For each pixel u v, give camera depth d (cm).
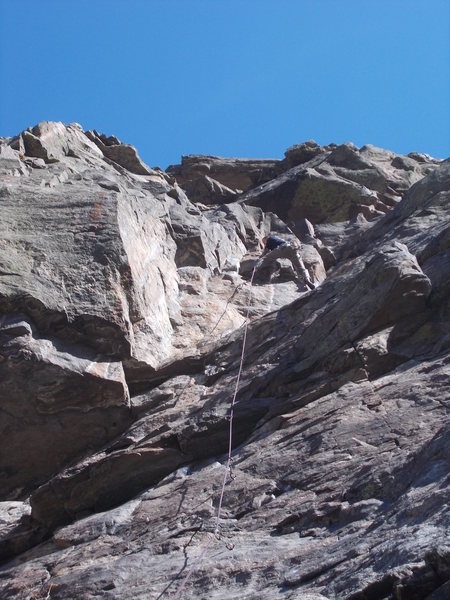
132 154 2305
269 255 1834
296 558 740
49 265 1356
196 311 1541
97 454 1150
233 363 1273
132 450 1088
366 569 629
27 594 889
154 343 1358
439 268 1176
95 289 1338
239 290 1680
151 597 771
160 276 1558
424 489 727
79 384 1242
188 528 880
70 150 2066
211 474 980
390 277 1131
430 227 1575
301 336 1191
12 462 1244
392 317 1111
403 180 2442
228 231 2077
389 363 1054
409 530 652
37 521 1080
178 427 1123
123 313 1317
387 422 914
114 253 1390
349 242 2048
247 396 1133
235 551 801
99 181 1744
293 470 905
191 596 748
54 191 1529
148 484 1066
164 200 1977
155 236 1648
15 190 1509
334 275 1633
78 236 1414
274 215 2322
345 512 784
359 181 2422
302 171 2431
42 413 1237
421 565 577
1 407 1234
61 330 1293
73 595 834
